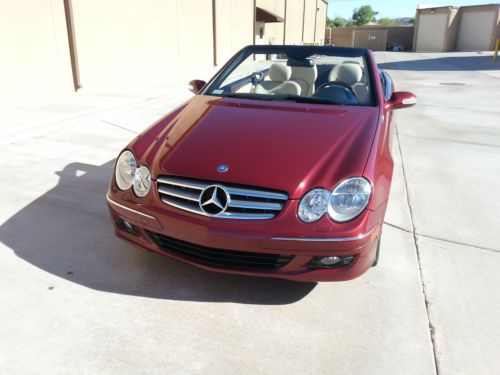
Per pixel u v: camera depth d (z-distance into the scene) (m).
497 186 4.99
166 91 10.48
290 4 31.28
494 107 10.20
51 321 2.50
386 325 2.60
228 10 18.83
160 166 2.71
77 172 4.82
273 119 3.15
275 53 4.23
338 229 2.43
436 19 44.81
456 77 17.31
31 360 2.22
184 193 2.60
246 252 2.55
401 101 3.74
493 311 2.77
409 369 2.28
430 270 3.20
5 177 4.59
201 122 3.16
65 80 9.27
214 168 2.60
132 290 2.81
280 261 2.56
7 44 7.78
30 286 2.79
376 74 3.81
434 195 4.65
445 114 9.21
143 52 12.22
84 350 2.30
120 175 2.92
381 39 52.59
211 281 2.94
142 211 2.69
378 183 2.61
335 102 3.56
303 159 2.64
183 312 2.63
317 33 45.00
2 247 3.23
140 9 11.84
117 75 11.11
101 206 3.98
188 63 15.38
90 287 2.82
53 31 8.77
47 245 3.29
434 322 2.64
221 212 2.50
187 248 2.71
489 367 2.32
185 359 2.28
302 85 3.96
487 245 3.61
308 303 2.77
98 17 10.12
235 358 2.30
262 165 2.60
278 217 2.45
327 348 2.40
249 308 2.70
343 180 2.51
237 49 20.73
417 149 6.43
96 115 7.61
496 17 41.81
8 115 7.02
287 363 2.29
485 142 6.95
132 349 2.33
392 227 3.86
